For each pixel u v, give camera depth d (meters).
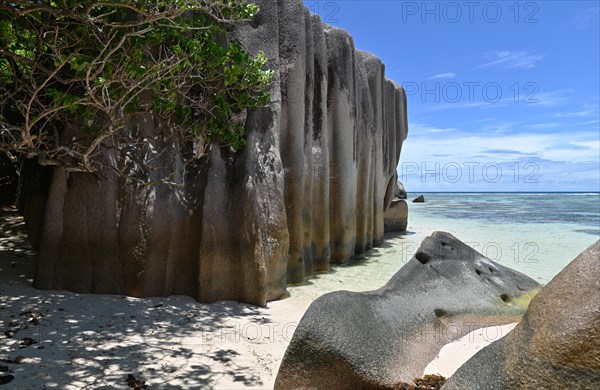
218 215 7.33
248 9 7.00
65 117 6.09
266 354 5.21
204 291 7.04
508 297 7.10
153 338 5.40
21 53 5.81
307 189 9.80
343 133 11.19
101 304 6.36
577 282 2.71
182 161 7.53
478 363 3.00
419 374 4.46
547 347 2.61
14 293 6.41
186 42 6.54
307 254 9.81
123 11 5.50
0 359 4.46
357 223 12.69
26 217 9.95
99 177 6.81
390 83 16.31
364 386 3.95
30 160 9.83
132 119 7.04
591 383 2.43
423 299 6.02
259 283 7.22
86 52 6.12
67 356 4.67
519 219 27.05
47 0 4.74
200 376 4.52
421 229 19.98
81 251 6.78
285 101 9.06
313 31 10.52
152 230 6.90
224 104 7.49
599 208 39.97
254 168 7.73
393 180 17.88
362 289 8.88
